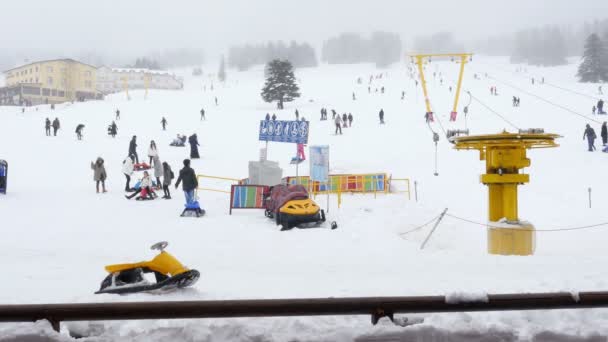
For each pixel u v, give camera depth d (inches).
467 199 755.4
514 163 403.2
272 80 2994.6
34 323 159.8
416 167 1052.5
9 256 377.7
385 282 257.0
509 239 389.1
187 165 630.5
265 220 590.9
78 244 442.9
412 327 165.6
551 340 166.4
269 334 167.2
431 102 2691.9
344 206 669.3
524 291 209.3
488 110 2228.1
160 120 2297.0
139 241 460.4
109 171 1081.4
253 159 1250.0
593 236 526.9
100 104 3117.6
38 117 2364.7
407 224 563.5
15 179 967.0
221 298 212.8
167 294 217.8
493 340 166.1
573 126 1584.6
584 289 210.8
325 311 162.4
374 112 2415.1
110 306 159.6
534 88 3363.7
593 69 5036.9
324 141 1566.2
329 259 362.6
